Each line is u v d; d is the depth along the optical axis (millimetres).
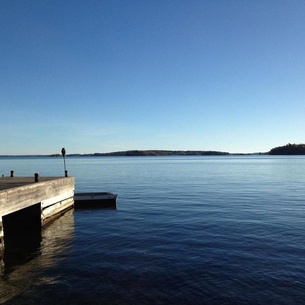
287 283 10633
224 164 128375
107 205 26812
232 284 10602
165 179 55188
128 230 18312
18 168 91688
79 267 12461
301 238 15992
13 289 10586
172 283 10758
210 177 59719
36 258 13781
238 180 52531
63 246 15500
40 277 11586
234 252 13828
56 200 21578
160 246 14906
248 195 33031
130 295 9945
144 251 14203
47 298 9883
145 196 32875
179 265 12359
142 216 22359
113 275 11531
